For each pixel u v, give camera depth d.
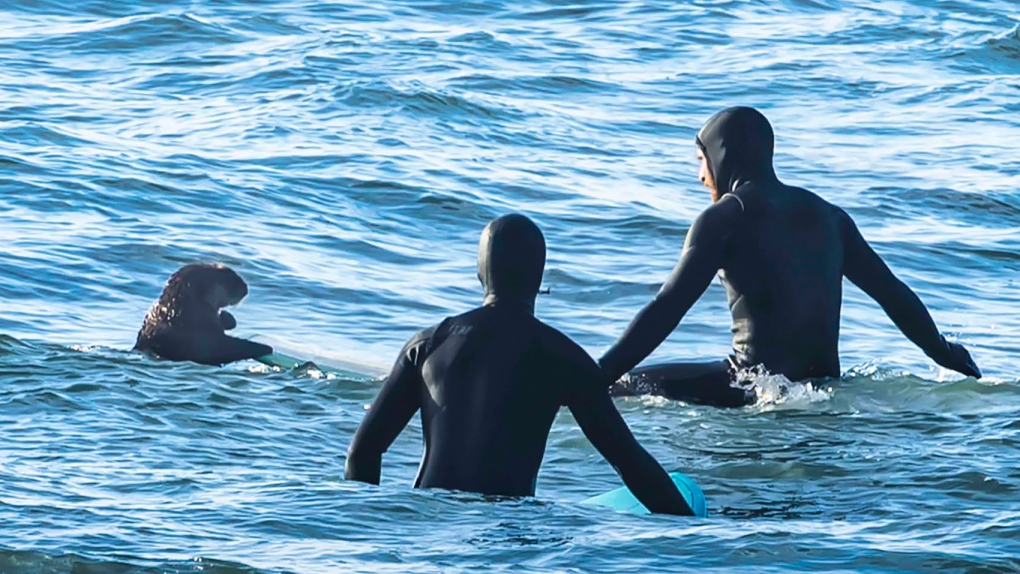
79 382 33.44
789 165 76.94
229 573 19.42
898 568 20.11
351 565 19.69
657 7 130.75
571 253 57.03
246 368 37.34
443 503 22.80
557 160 75.44
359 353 42.91
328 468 27.70
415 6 126.50
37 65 96.69
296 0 125.31
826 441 30.38
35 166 65.31
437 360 24.20
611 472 28.25
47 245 52.94
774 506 25.22
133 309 47.00
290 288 50.12
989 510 24.14
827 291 35.03
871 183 72.62
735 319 35.47
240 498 23.28
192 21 110.62
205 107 85.44
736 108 35.53
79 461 26.69
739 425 32.19
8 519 21.58
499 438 23.73
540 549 20.61
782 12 133.38
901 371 38.25
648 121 88.12
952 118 92.12
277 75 94.94
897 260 57.69
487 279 24.52
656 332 33.25
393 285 51.69
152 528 21.31
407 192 65.44
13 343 36.75
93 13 115.25
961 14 136.88
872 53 116.06
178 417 31.17
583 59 107.75
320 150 73.75
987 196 69.62
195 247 54.44
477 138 80.19
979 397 34.31
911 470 27.42
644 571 19.72
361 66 99.12
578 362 23.94
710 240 34.38
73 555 19.88
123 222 57.34
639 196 67.31
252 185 65.12
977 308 51.06
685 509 23.62
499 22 122.00
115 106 84.88
